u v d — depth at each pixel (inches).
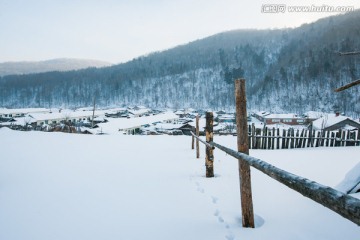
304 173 236.2
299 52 6673.2
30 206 158.2
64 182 214.8
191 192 181.0
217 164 283.6
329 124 1633.9
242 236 107.4
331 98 4116.6
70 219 136.3
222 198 164.6
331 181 203.6
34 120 2576.3
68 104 7455.7
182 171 253.8
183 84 7372.1
